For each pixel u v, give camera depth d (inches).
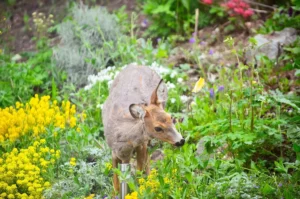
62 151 429.4
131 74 399.5
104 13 605.6
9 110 507.2
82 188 387.2
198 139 444.8
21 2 717.3
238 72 519.2
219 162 386.0
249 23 588.7
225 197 366.0
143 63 542.9
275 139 413.4
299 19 561.3
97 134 460.1
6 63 569.6
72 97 537.0
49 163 410.0
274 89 497.0
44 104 455.8
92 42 577.6
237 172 386.0
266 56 511.8
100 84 509.7
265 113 462.0
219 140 398.0
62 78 549.6
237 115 441.7
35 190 386.9
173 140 351.6
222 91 481.7
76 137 430.0
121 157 378.9
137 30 608.1
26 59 616.7
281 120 403.2
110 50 570.9
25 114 452.1
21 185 391.5
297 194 369.4
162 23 616.7
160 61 556.7
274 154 421.1
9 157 404.5
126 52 553.0
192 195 373.4
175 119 480.4
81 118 486.6
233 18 593.0
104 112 394.9
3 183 382.9
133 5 674.2
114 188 391.5
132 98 380.8
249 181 373.7
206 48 580.4
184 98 495.2
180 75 527.5
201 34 602.9
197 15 578.2
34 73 556.1
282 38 541.3
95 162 421.7
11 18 694.5
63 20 645.3
